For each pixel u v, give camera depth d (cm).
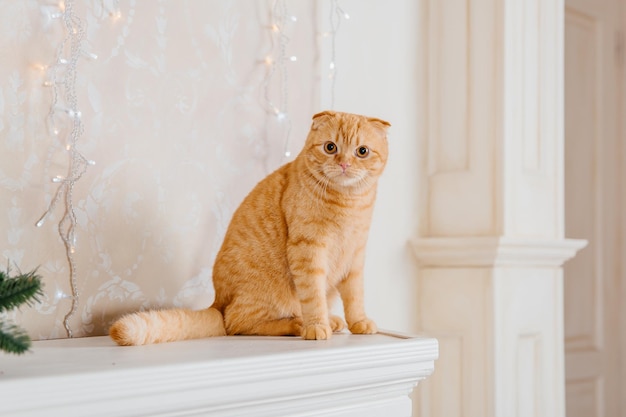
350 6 140
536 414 145
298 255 95
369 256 142
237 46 120
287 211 98
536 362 147
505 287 140
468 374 142
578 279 209
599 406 212
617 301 219
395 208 148
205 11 116
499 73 142
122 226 105
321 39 134
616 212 220
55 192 98
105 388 62
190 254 113
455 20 151
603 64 217
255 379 72
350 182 94
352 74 140
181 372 67
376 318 143
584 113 213
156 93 109
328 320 100
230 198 119
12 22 94
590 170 214
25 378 58
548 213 151
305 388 77
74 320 99
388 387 88
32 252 96
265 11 125
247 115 122
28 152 96
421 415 150
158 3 110
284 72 127
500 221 140
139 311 106
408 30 152
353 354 82
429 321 150
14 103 95
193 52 114
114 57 105
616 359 217
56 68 98
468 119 148
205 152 115
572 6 208
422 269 153
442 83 154
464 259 143
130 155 106
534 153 149
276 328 98
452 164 152
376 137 97
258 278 100
